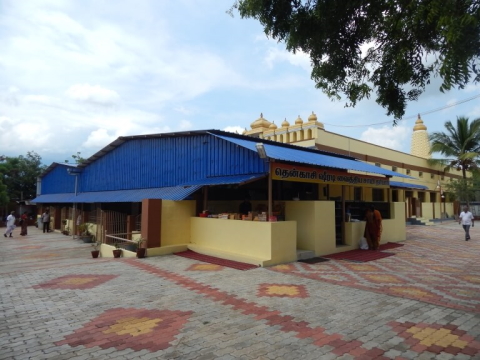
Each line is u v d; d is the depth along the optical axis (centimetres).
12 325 483
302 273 828
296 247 1062
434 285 713
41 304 583
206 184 1148
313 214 1089
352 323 489
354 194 1888
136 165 1722
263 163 1023
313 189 1572
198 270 863
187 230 1205
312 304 578
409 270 876
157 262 981
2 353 392
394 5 520
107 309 554
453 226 2508
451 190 3328
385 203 1578
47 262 1138
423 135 3597
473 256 1116
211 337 439
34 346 411
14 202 3553
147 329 466
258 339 432
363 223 1320
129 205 1844
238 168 1130
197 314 528
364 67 667
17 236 2255
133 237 1422
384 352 397
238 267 891
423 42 536
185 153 1399
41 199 2827
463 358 383
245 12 626
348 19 609
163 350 400
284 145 1407
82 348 406
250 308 557
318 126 1877
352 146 2164
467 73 423
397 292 655
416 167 3114
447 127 3291
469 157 3047
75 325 482
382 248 1310
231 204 1409
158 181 1544
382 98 653
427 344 420
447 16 407
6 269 965
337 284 719
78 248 1598
